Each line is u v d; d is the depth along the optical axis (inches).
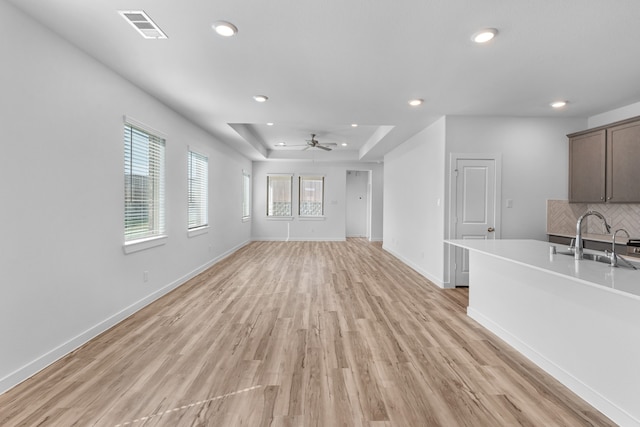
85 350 94.8
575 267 73.9
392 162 274.5
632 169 136.8
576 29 85.4
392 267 220.5
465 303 142.4
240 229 309.0
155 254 144.3
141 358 90.3
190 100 145.0
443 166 167.6
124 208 120.6
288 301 143.4
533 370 85.6
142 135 134.6
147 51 98.7
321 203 368.5
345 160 344.2
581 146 161.2
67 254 93.0
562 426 63.9
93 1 73.5
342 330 111.4
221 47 96.1
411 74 115.2
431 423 64.5
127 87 121.6
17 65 76.9
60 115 90.0
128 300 123.7
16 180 77.0
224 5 75.2
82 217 98.9
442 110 157.8
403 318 123.4
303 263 232.5
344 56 101.7
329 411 68.0
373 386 77.5
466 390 76.1
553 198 170.6
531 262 80.7
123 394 73.3
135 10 77.3
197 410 68.1
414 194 215.3
